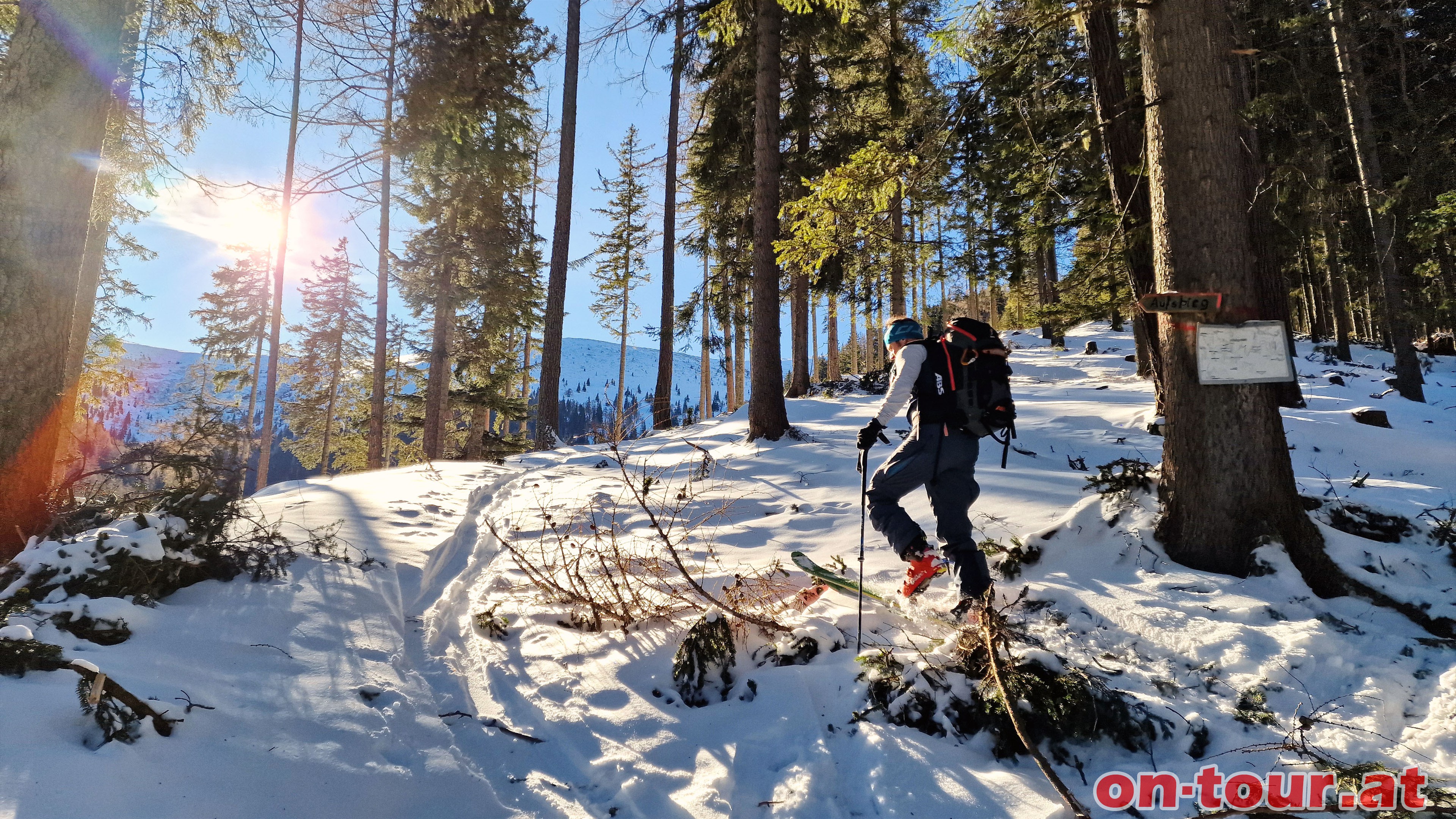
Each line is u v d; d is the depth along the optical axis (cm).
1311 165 1098
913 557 315
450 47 1220
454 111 1258
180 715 198
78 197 386
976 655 248
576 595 327
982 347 321
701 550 433
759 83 938
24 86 368
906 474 318
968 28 499
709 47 1130
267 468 1578
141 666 220
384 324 1552
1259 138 1087
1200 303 331
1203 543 329
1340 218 1531
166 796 170
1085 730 217
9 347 356
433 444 1655
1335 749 206
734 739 235
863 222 525
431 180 1598
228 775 185
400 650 296
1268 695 234
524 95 1520
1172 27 347
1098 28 671
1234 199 335
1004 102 691
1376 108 1466
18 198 363
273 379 1580
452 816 199
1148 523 353
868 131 1298
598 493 623
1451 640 254
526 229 1888
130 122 687
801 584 357
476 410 1894
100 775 165
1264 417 326
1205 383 329
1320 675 244
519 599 359
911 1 1124
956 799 198
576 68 1364
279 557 350
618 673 279
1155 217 361
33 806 149
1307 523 322
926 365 321
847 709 243
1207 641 264
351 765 206
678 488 630
